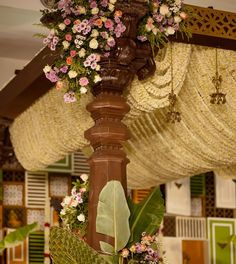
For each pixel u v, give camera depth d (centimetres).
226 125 429
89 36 348
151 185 536
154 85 379
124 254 336
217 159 461
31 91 464
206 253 621
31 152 500
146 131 476
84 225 367
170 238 612
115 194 338
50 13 359
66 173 592
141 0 349
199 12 388
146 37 356
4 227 569
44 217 580
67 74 356
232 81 411
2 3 481
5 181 575
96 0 348
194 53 408
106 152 349
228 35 393
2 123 524
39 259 571
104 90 356
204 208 630
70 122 438
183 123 446
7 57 564
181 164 479
